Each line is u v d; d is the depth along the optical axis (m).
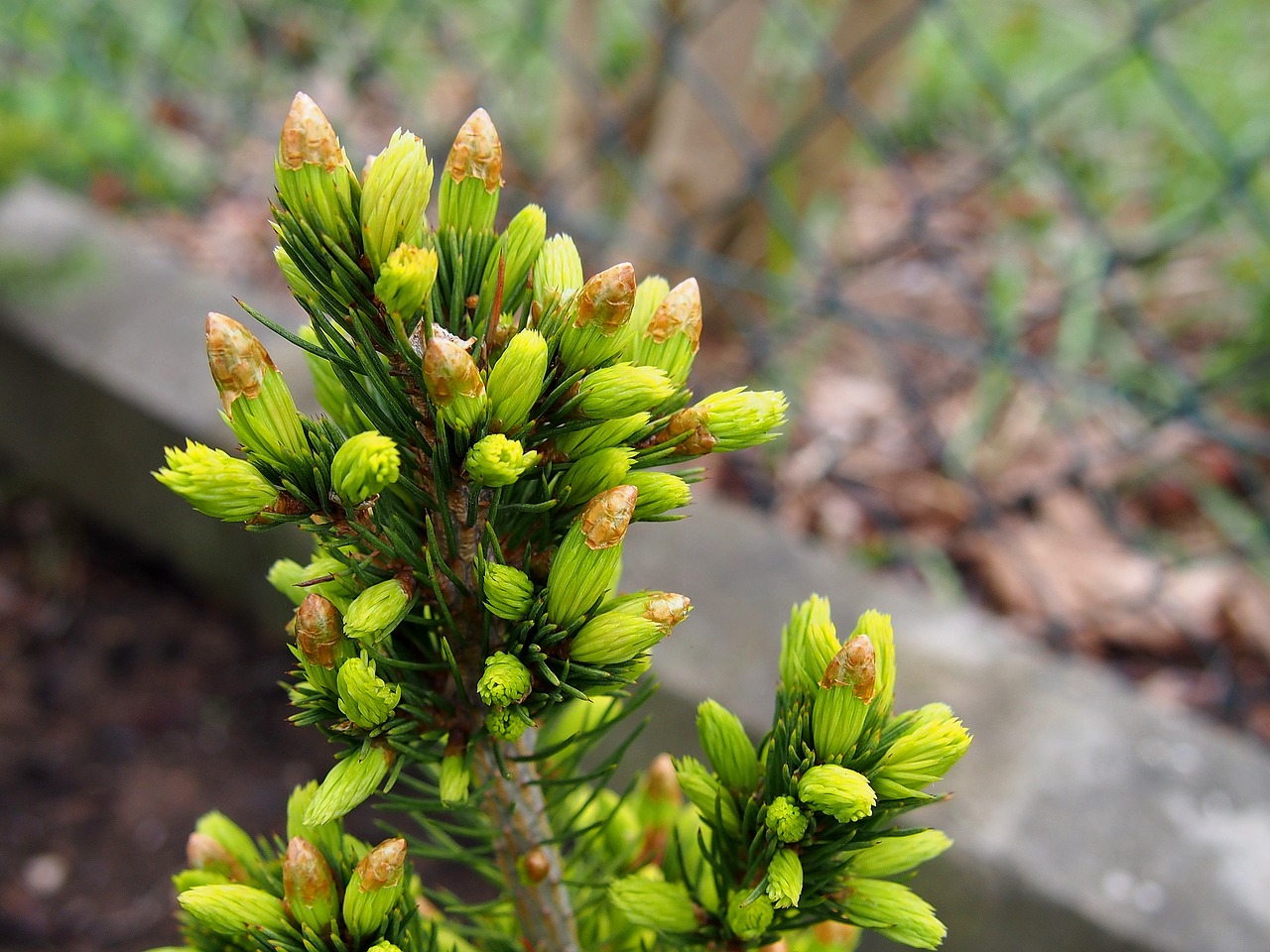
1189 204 1.00
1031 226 1.10
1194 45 1.20
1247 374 0.79
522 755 0.25
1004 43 1.29
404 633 0.23
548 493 0.22
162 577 0.80
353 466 0.19
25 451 0.82
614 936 0.31
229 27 1.21
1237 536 0.81
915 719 0.22
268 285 0.99
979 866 0.47
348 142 1.01
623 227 0.94
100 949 0.59
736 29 0.84
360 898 0.22
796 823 0.22
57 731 0.70
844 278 1.02
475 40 1.18
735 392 0.22
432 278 0.19
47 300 0.79
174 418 0.71
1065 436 0.89
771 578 0.62
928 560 0.81
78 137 1.08
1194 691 0.73
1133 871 0.47
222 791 0.67
